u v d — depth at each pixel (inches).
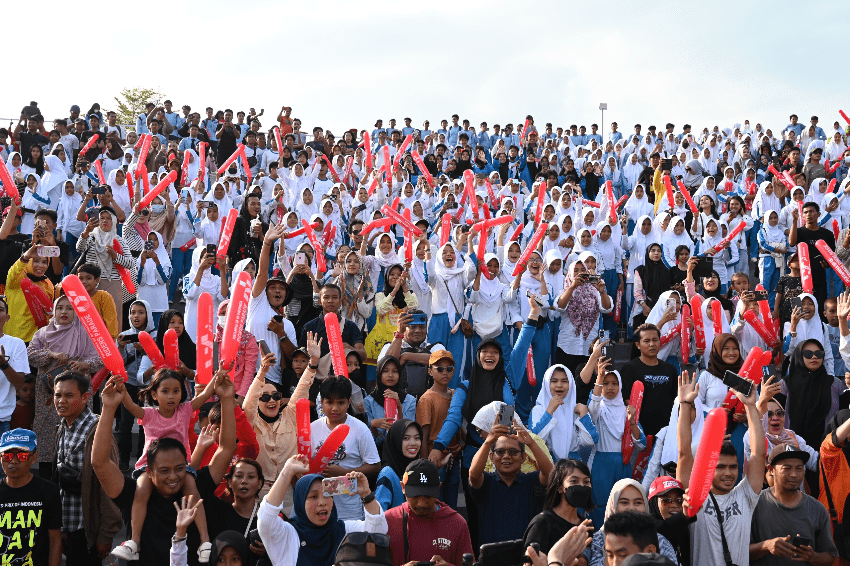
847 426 243.3
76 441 236.5
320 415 276.4
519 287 428.8
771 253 572.1
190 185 685.3
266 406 253.3
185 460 198.2
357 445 255.4
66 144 745.6
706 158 952.9
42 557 217.3
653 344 317.1
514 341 435.2
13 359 287.3
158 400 230.4
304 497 197.3
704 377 302.8
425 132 1069.8
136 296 412.8
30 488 217.5
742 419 272.5
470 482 235.3
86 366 296.4
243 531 205.9
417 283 426.9
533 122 1085.8
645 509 197.6
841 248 494.0
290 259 542.6
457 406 275.6
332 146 912.3
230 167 748.6
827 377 315.3
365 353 354.0
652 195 797.9
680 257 482.0
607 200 610.2
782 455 218.5
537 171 898.7
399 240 645.9
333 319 255.8
